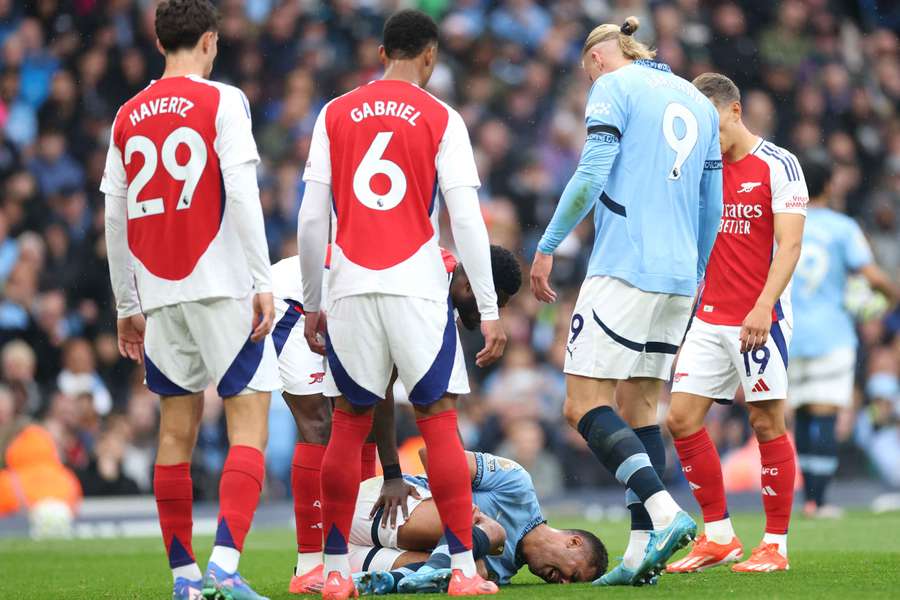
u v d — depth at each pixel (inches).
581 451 1865.2
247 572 923.4
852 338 1390.3
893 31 2719.0
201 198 613.3
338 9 2330.2
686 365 818.8
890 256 2372.0
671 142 688.4
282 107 2217.0
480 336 1931.6
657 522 652.7
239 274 618.2
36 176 1996.8
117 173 634.2
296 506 737.6
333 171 650.8
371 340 636.7
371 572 672.4
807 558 884.0
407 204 638.5
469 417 1808.6
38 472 1571.1
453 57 2336.4
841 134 2477.9
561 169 2290.8
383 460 723.4
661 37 2453.2
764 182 795.4
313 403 744.3
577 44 2442.2
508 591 661.3
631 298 677.3
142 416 1712.6
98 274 1962.4
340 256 639.8
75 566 999.0
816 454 1395.2
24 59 2102.6
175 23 636.1
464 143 648.4
